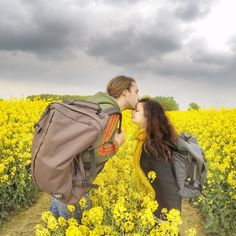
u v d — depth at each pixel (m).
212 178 6.52
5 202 6.64
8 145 7.61
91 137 2.87
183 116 15.36
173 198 3.41
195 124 12.66
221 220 6.12
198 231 6.42
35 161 2.87
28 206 7.19
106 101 3.29
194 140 3.70
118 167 4.90
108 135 3.15
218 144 9.34
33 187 7.46
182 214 7.09
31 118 11.05
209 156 7.23
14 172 6.87
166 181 3.40
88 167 3.08
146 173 3.55
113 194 4.13
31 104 13.78
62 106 2.98
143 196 3.75
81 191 2.98
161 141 3.41
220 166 6.30
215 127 11.09
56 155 2.83
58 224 3.55
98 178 4.52
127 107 3.70
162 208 3.49
